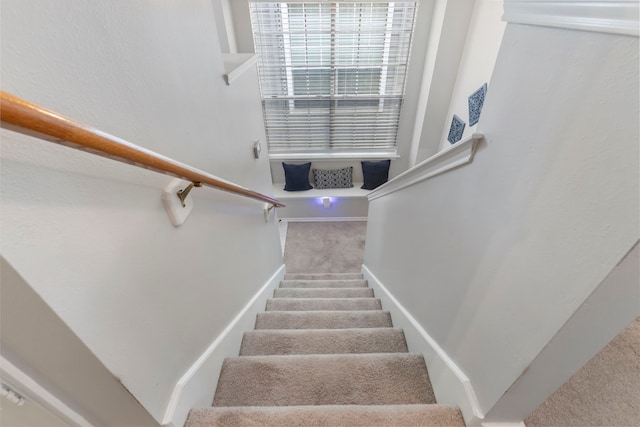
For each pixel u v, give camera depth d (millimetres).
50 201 456
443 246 1050
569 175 498
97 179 555
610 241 437
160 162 606
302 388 1150
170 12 842
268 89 3994
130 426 766
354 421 916
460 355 936
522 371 643
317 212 4680
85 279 525
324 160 4586
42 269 444
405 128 4250
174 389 849
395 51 3693
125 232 637
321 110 4180
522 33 615
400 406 952
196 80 1020
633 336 1330
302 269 3854
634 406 1100
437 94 3443
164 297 799
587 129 463
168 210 811
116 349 602
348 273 3486
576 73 482
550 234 546
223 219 1264
